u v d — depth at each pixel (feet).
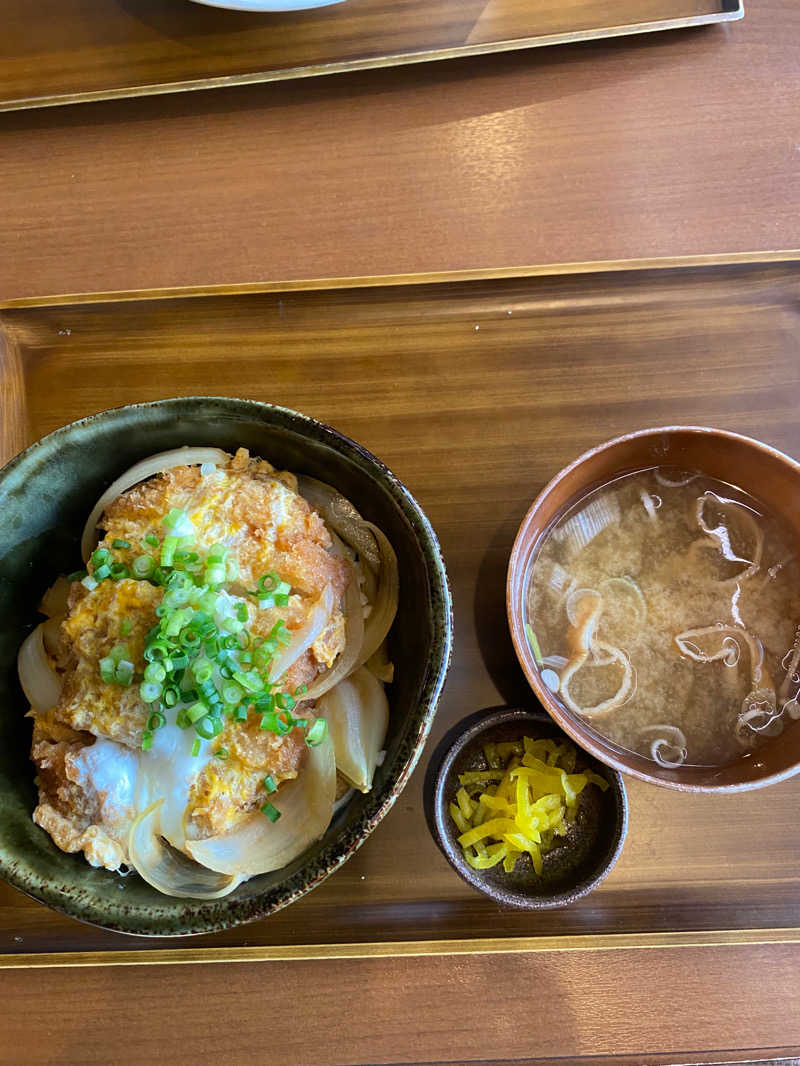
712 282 1.16
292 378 1.17
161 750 0.92
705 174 1.20
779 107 1.21
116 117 1.27
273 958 1.04
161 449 1.04
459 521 1.13
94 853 0.92
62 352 1.19
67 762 0.93
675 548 1.06
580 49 1.23
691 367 1.16
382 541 1.03
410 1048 1.03
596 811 1.05
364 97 1.24
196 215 1.23
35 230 1.24
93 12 1.26
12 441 1.18
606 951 1.04
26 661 1.02
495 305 1.17
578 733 0.91
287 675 0.93
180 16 1.25
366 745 0.97
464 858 1.02
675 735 1.02
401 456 1.15
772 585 1.04
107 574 0.94
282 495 0.98
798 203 1.19
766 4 1.23
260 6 1.17
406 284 1.16
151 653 0.86
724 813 1.06
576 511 1.06
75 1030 1.05
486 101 1.23
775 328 1.16
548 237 1.19
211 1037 1.04
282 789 0.94
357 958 1.05
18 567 1.01
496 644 1.10
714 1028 1.03
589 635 1.04
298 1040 1.03
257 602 0.92
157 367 1.18
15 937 1.06
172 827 0.91
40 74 1.26
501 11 1.22
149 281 1.21
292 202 1.22
